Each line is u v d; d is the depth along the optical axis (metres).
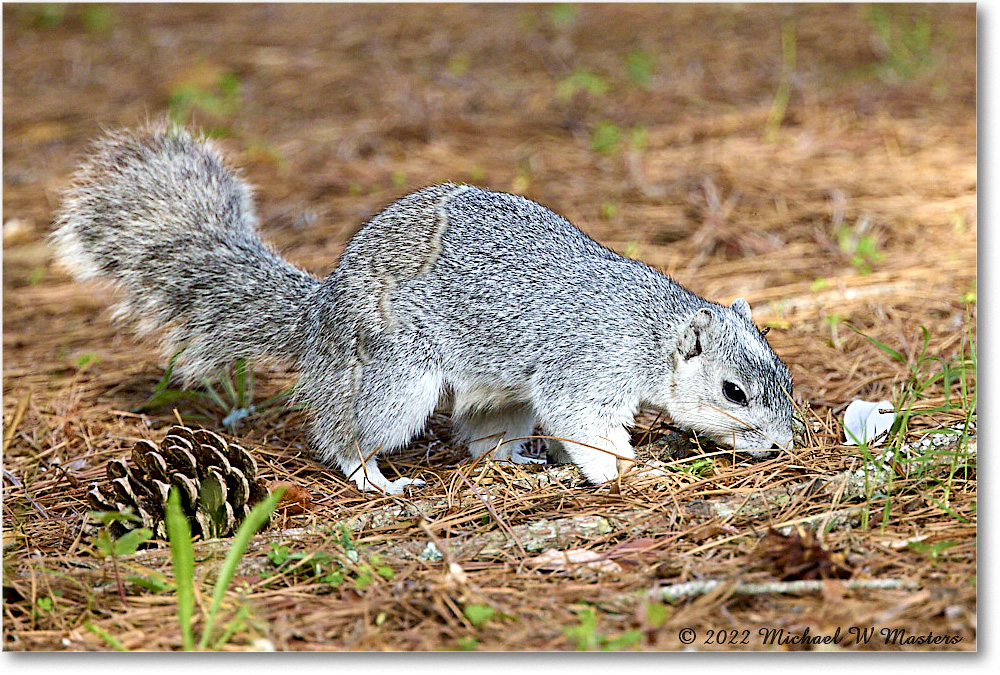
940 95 18.91
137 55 23.25
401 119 19.09
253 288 10.40
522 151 17.59
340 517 8.64
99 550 7.41
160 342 10.79
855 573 7.14
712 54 21.62
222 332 10.45
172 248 10.61
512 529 8.05
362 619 7.01
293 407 10.57
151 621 7.11
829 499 8.25
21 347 12.70
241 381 10.89
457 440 10.58
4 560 7.86
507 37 23.22
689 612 6.87
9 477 9.52
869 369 11.03
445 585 7.21
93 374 11.95
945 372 9.27
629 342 9.30
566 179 16.45
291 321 10.21
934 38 21.89
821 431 9.58
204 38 24.16
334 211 15.77
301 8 26.02
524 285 9.44
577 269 9.51
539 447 10.81
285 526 8.47
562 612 6.98
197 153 11.17
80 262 10.80
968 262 13.09
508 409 10.29
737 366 9.04
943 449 8.75
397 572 7.59
